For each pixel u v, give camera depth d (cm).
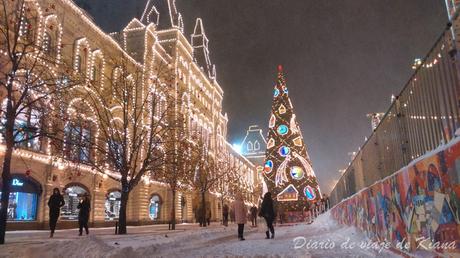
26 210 2547
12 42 2038
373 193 1119
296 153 4191
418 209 679
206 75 7181
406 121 756
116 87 2622
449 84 527
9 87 1473
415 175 686
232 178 5672
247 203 8519
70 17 3055
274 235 1892
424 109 643
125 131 2377
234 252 1121
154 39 4475
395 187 845
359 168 1450
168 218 4528
